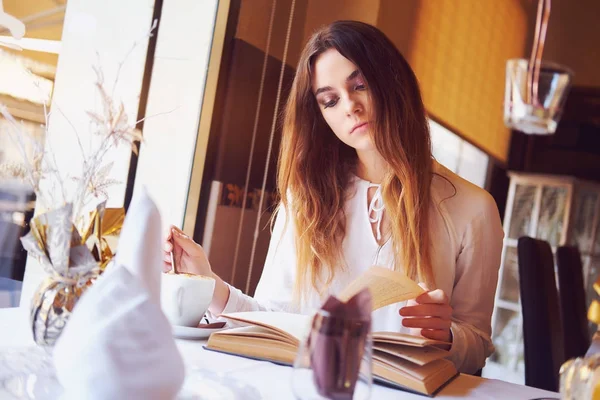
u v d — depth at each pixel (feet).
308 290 5.30
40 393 2.43
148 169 6.36
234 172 7.27
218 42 6.73
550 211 13.82
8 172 4.66
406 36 9.84
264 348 3.52
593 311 3.09
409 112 5.17
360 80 5.06
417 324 4.07
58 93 5.18
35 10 4.88
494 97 13.74
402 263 5.08
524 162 14.98
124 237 2.76
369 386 2.48
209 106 6.72
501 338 13.97
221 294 4.72
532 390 3.60
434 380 3.30
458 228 5.18
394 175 5.16
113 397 2.16
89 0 5.41
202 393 2.64
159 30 6.16
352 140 5.16
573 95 15.01
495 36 13.33
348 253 5.30
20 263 4.85
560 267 8.64
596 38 15.08
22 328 3.58
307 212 5.34
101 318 2.25
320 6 8.57
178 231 4.55
